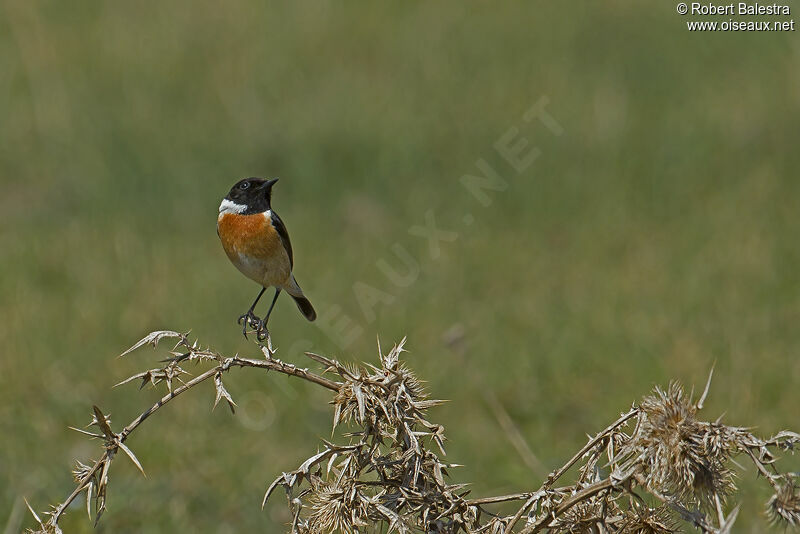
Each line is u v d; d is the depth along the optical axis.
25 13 24.55
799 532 7.61
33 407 11.52
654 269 14.37
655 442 4.56
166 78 21.25
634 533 4.98
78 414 11.38
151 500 9.60
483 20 23.22
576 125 18.44
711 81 19.84
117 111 20.05
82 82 21.34
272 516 9.52
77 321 13.23
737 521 8.62
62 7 25.30
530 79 20.20
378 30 23.25
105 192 17.53
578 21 22.58
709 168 17.22
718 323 12.80
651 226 15.80
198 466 10.41
